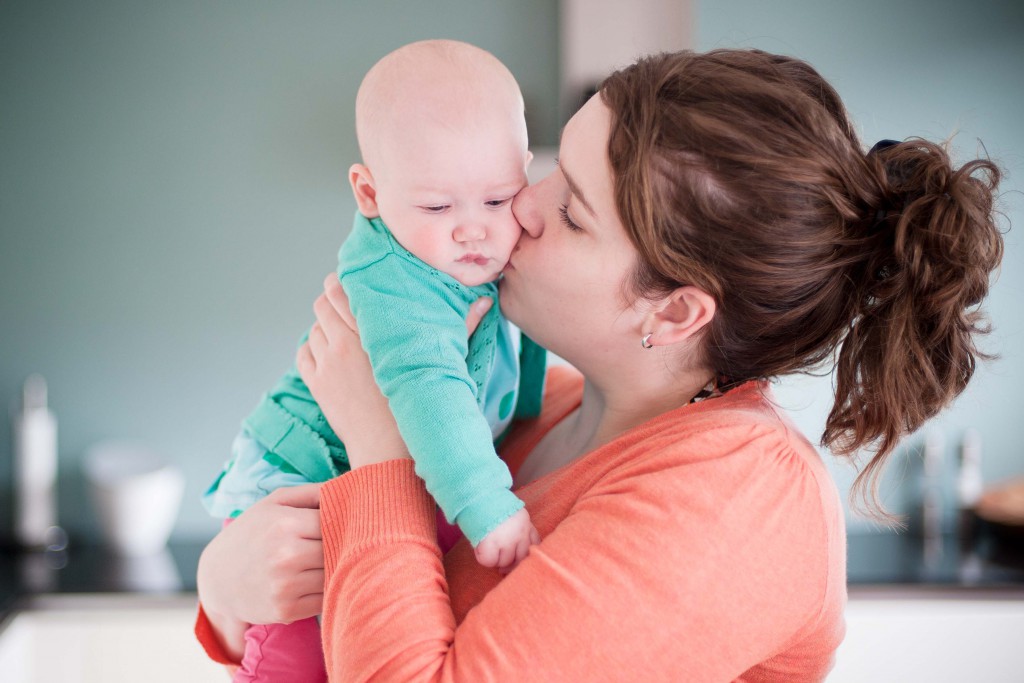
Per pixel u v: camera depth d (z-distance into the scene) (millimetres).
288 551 952
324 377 1015
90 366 2562
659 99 884
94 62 2477
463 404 905
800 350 948
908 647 2139
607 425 1032
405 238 986
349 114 2514
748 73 889
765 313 912
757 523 807
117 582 2217
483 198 968
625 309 937
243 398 2590
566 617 768
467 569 933
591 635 764
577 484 937
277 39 2488
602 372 1006
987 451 2561
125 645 2150
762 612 799
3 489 2559
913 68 2488
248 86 2498
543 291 970
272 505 1004
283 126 2516
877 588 2129
